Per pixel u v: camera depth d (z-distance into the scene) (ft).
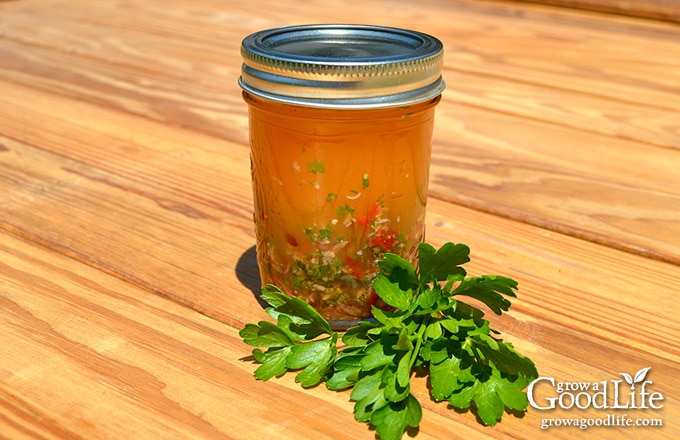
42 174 1.80
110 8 3.19
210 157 1.90
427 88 1.22
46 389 1.20
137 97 2.23
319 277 1.29
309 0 3.29
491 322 1.37
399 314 1.25
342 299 1.30
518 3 3.23
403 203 1.28
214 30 2.86
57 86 2.30
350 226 1.26
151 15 3.06
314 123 1.20
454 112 2.14
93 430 1.14
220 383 1.22
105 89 2.28
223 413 1.18
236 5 3.19
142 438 1.13
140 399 1.19
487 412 1.16
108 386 1.21
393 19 2.97
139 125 2.04
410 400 1.15
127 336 1.31
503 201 1.73
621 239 1.59
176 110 2.14
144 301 1.40
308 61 1.17
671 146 1.95
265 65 1.20
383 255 1.28
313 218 1.26
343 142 1.21
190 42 2.72
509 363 1.18
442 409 1.19
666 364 1.29
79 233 1.58
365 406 1.16
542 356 1.30
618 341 1.34
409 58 1.19
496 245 1.58
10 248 1.54
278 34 1.33
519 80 2.35
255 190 1.32
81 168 1.83
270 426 1.16
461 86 2.31
